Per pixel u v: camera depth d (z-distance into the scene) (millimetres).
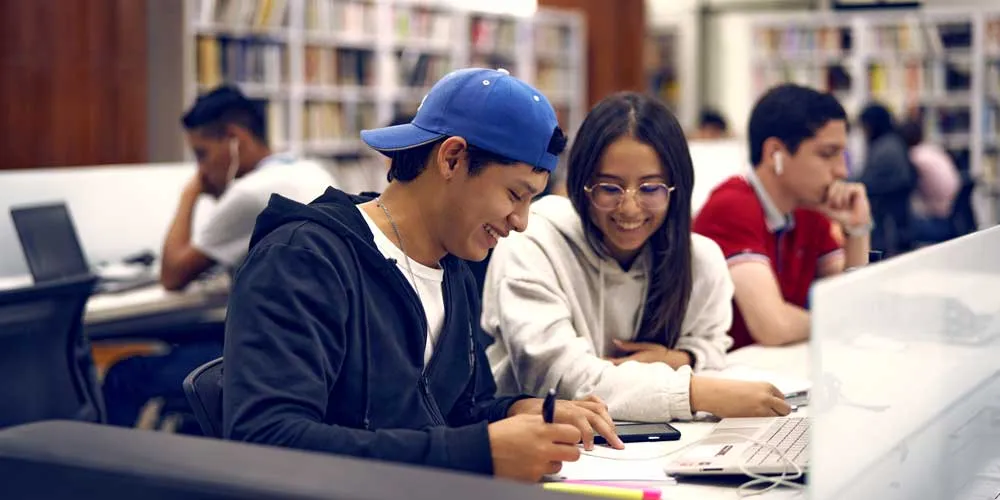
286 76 7023
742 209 2883
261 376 1451
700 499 1527
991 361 1785
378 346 1633
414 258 1742
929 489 1518
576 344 2113
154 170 4500
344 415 1608
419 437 1438
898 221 7754
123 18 6285
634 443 1834
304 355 1488
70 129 6090
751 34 10875
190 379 1662
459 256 1710
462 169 1645
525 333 2127
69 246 3523
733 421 1901
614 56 11000
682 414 1962
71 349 2984
